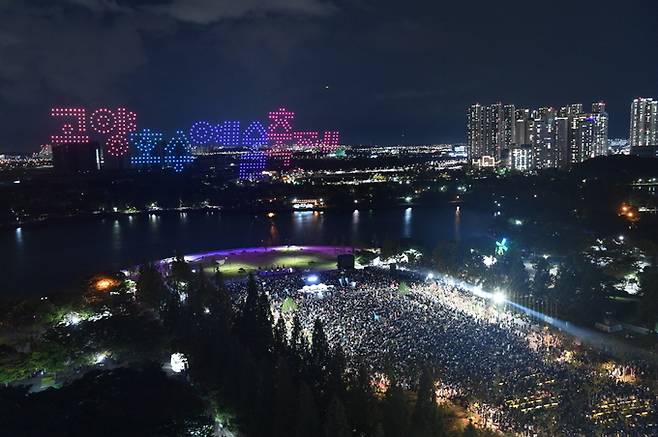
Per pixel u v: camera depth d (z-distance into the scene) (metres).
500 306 194.38
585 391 125.94
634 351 152.50
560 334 164.62
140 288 198.75
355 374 125.06
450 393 125.81
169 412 99.25
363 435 98.75
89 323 145.88
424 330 165.50
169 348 140.50
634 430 109.56
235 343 118.62
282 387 100.56
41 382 131.75
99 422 93.69
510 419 114.31
